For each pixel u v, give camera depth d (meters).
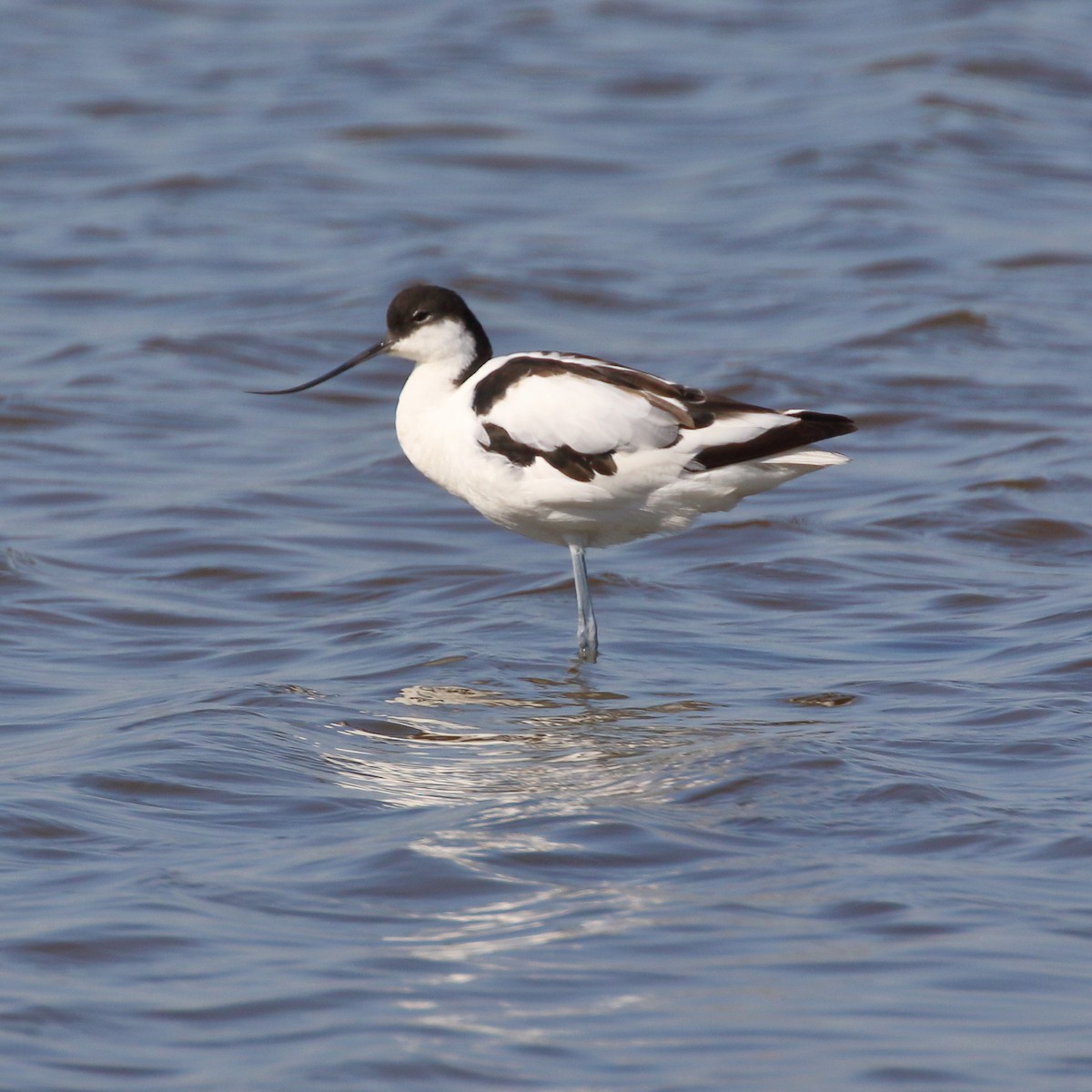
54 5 38.78
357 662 12.09
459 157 29.48
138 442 18.31
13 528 15.44
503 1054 6.45
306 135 30.48
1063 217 26.44
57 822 8.77
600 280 23.89
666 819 8.74
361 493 16.92
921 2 37.56
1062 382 19.89
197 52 35.53
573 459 11.99
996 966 7.10
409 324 12.81
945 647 12.27
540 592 13.93
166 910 7.68
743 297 23.27
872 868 8.09
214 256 25.12
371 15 38.00
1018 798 9.02
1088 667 11.40
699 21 37.06
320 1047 6.49
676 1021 6.68
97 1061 6.39
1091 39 34.66
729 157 29.33
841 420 11.84
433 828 8.64
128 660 12.37
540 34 36.28
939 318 21.88
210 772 9.52
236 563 14.72
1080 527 15.19
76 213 26.84
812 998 6.85
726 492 12.05
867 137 29.33
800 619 13.16
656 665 12.00
